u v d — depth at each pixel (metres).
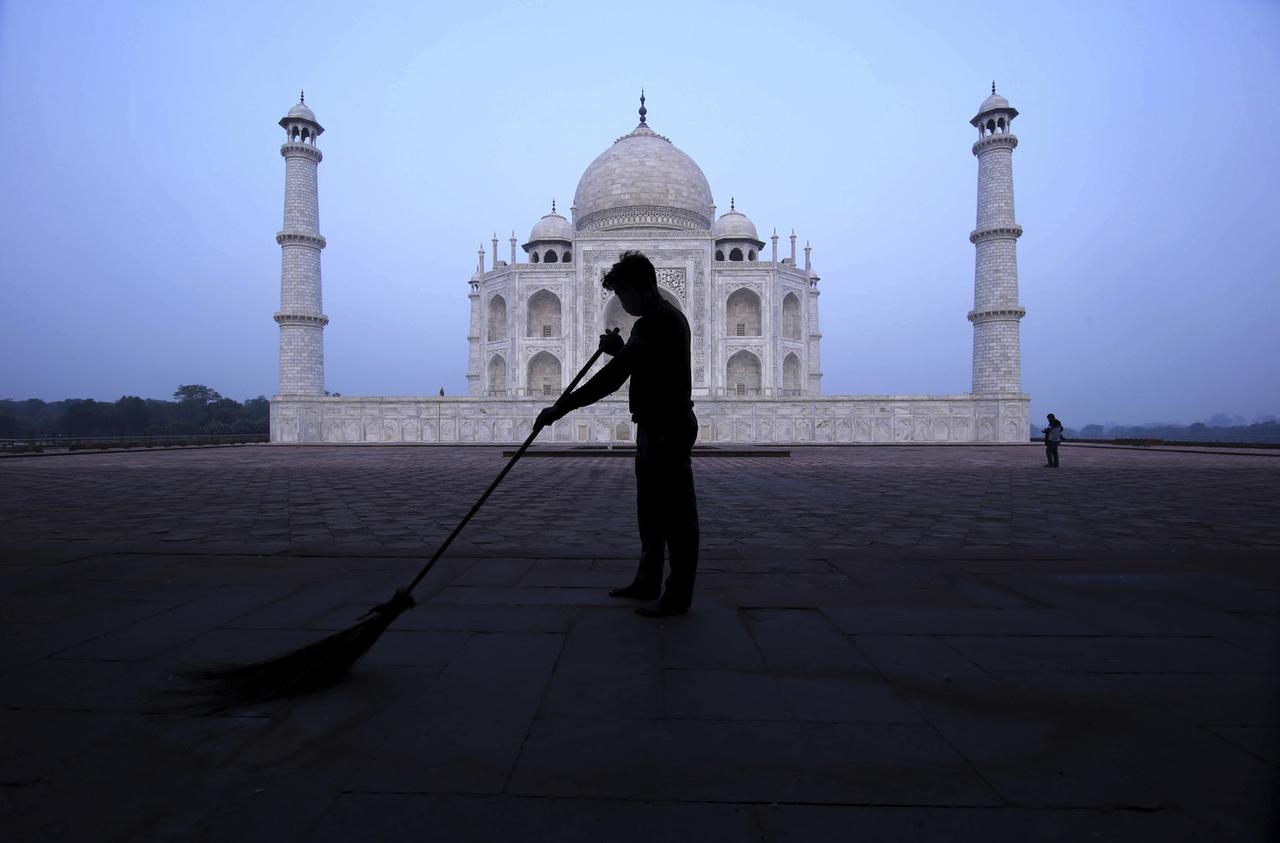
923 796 2.76
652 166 76.38
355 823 2.58
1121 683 4.00
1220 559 7.59
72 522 11.11
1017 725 3.44
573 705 3.69
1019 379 55.47
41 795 2.78
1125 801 2.71
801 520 11.38
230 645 4.73
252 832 2.52
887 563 7.45
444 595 6.02
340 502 14.10
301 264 57.66
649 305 5.75
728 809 2.67
